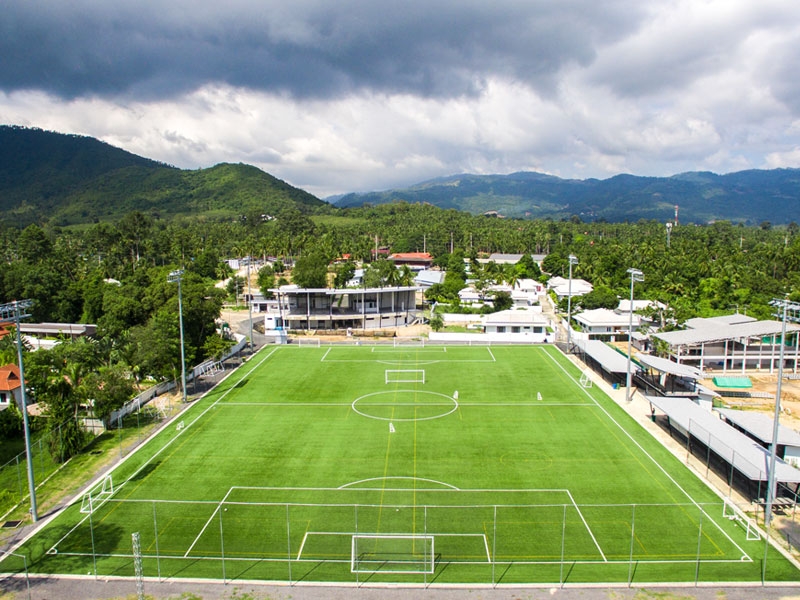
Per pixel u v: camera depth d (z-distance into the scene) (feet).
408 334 403.95
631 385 264.93
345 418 218.59
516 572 119.55
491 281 559.38
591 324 371.97
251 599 111.04
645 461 177.37
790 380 281.74
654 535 134.10
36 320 433.89
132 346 262.47
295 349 347.36
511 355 327.47
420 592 113.19
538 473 168.55
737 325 314.76
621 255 648.79
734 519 141.28
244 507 148.05
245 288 600.80
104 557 125.70
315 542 131.44
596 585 114.93
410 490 157.69
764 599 110.11
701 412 199.72
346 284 591.37
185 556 126.00
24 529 138.21
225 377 282.36
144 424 214.07
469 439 196.24
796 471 147.02
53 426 187.01
